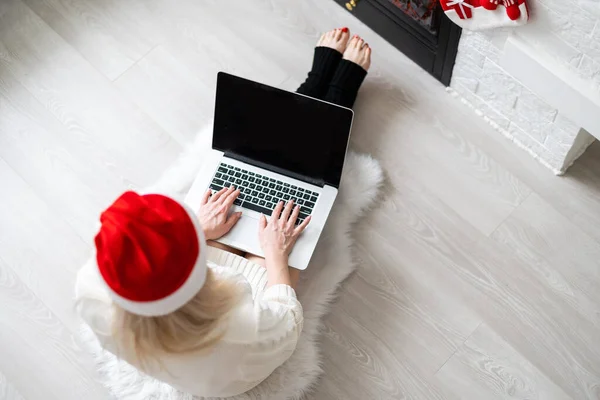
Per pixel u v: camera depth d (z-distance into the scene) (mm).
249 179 1704
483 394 1649
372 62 1966
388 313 1724
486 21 1494
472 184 1828
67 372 1707
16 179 1888
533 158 1840
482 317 1709
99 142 1922
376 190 1815
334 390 1669
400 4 1806
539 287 1723
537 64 1487
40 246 1822
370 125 1903
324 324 1723
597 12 1275
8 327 1754
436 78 1935
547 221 1775
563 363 1658
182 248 1034
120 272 1006
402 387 1665
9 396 1690
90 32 2041
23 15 2053
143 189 1867
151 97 1969
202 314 1133
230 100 1639
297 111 1607
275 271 1536
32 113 1957
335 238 1761
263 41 2014
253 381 1443
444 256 1767
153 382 1641
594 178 1806
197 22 2041
